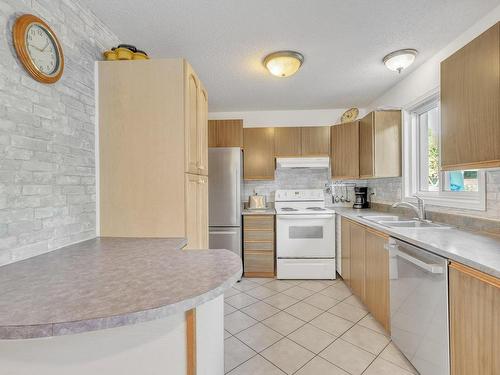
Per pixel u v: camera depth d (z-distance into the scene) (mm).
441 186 2203
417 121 2623
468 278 1121
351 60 2248
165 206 1515
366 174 2906
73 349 725
